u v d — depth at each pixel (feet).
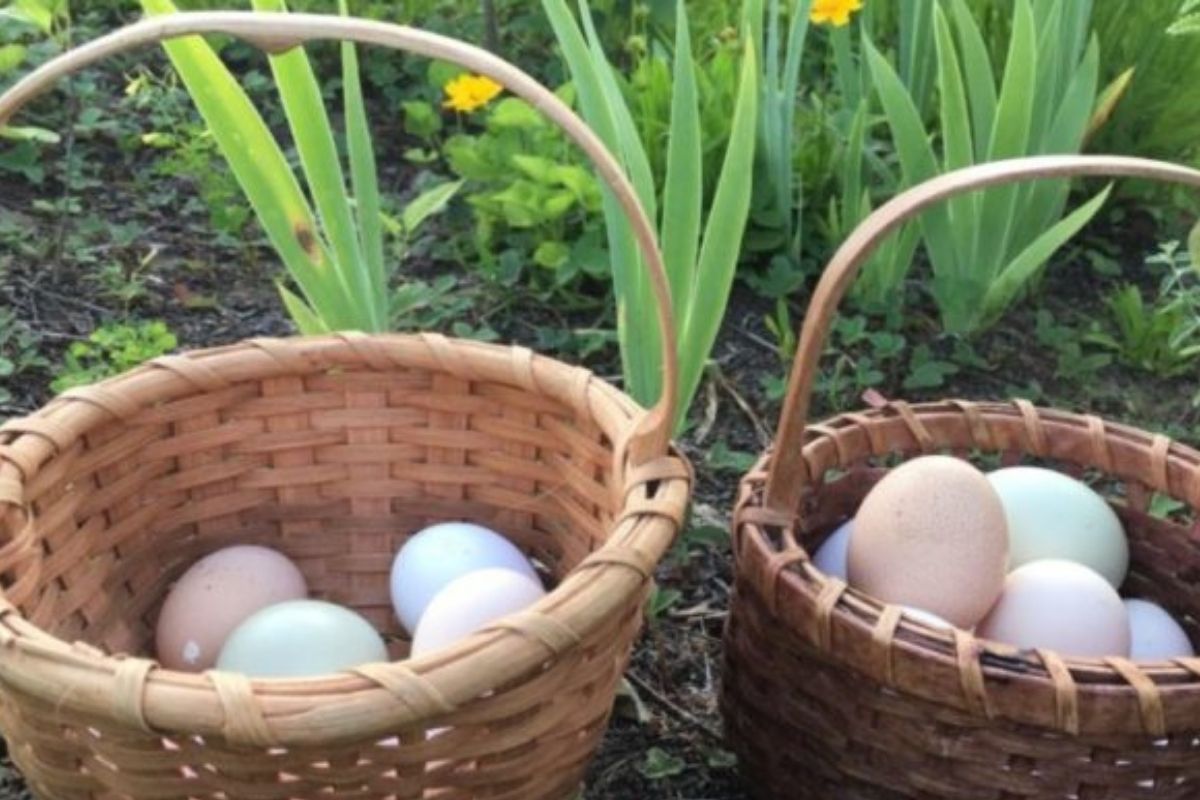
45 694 3.12
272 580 4.28
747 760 4.17
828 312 3.68
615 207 5.08
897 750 3.71
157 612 4.35
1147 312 6.54
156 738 3.17
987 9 6.99
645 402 5.20
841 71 6.81
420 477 4.46
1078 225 5.96
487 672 3.18
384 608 4.57
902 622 3.59
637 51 7.38
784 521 3.94
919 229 6.31
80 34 7.79
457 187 6.25
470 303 6.27
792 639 3.81
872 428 4.38
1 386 5.73
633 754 4.55
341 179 5.18
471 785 3.42
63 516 3.96
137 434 4.15
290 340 4.27
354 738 3.09
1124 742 3.55
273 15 3.35
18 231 6.48
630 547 3.47
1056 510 4.33
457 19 8.06
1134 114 7.06
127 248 6.53
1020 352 6.33
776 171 6.40
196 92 4.88
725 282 5.03
